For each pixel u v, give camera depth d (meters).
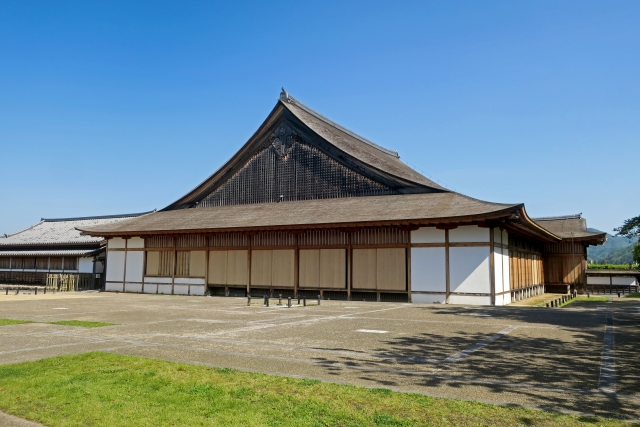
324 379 8.46
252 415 6.56
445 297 25.91
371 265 28.20
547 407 6.86
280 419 6.44
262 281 31.70
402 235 27.47
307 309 22.03
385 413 6.59
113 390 7.68
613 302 29.73
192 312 20.42
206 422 6.33
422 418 6.41
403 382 8.27
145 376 8.47
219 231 31.98
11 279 46.72
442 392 7.64
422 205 28.06
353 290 28.56
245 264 32.44
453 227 26.08
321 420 6.38
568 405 6.96
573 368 9.34
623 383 8.20
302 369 9.23
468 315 19.16
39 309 21.50
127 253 37.62
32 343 12.03
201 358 10.20
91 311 20.69
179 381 8.14
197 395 7.40
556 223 45.59
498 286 26.02
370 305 24.47
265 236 31.95
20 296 31.88
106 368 9.06
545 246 43.12
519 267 32.38
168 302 26.55
